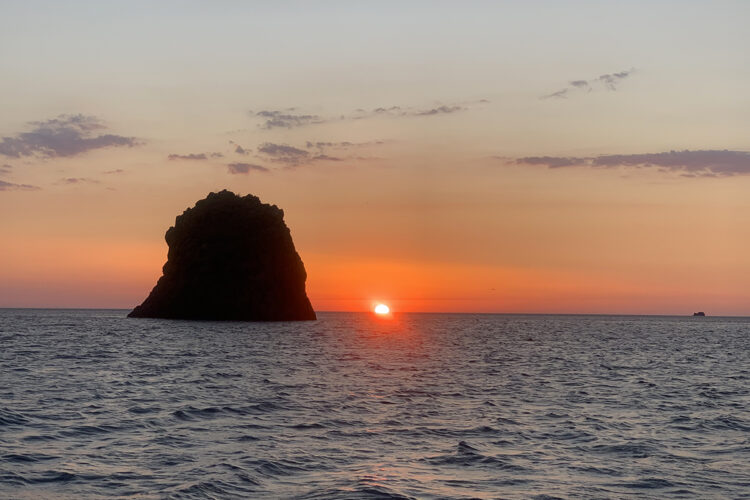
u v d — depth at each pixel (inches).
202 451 914.1
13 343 3186.5
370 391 1560.0
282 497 712.4
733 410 1369.3
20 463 831.1
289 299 6471.5
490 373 2090.3
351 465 848.3
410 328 6943.9
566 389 1691.7
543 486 769.6
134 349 2876.5
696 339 5036.9
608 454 935.0
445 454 916.0
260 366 2178.9
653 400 1507.1
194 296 6161.4
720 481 804.6
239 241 6190.9
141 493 717.3
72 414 1181.1
